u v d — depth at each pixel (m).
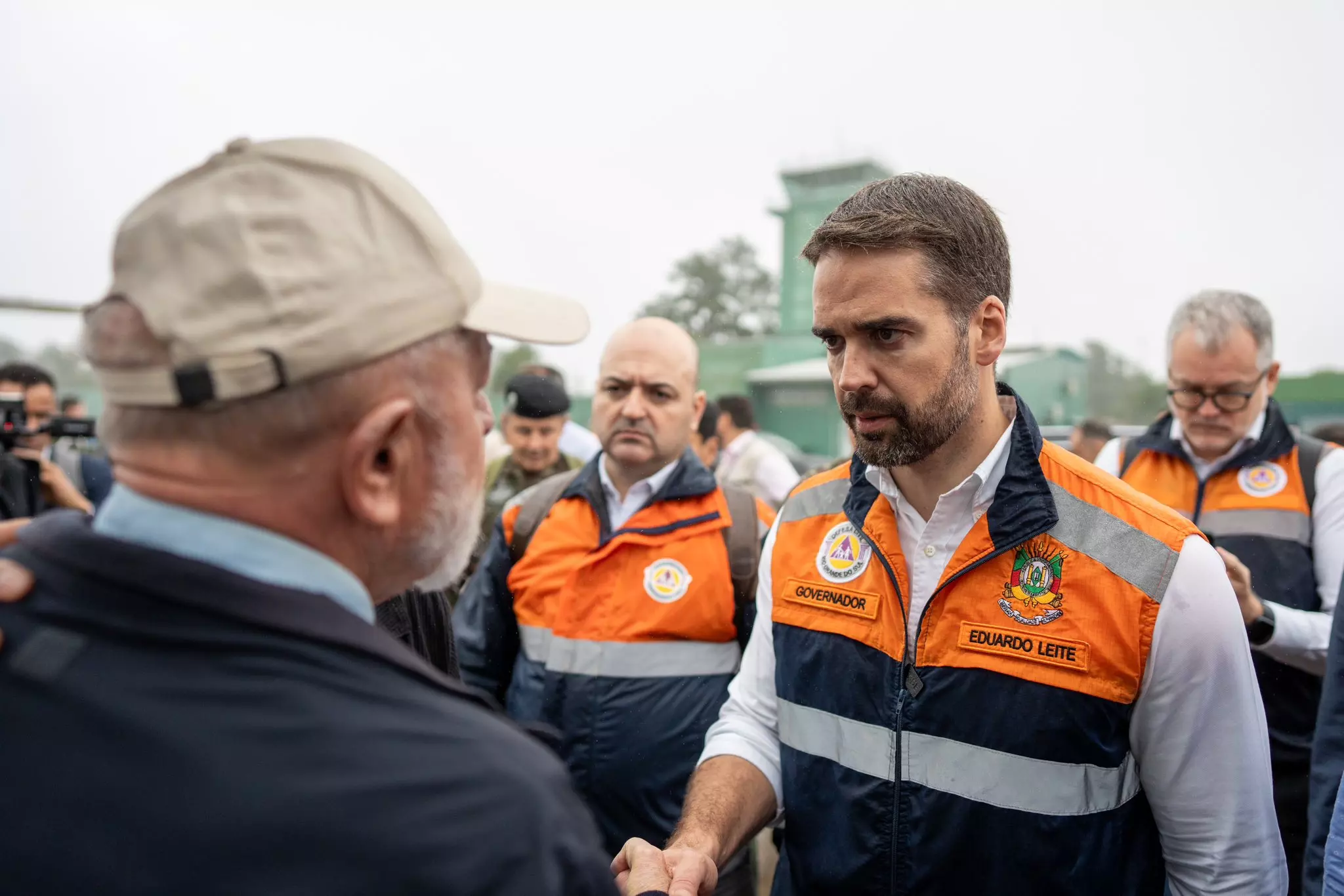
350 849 0.57
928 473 1.34
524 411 3.69
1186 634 1.19
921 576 1.36
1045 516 1.27
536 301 0.88
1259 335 2.36
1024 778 1.23
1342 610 1.49
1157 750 1.24
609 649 2.22
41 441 3.27
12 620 0.63
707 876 1.23
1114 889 1.24
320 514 0.70
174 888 0.55
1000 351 1.30
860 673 1.38
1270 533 2.37
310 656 0.64
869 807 1.33
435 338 0.72
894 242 1.20
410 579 0.81
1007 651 1.26
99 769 0.58
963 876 1.27
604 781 2.17
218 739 0.59
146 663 0.61
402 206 0.71
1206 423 2.44
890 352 1.22
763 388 18.16
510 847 0.60
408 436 0.71
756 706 1.62
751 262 45.59
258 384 0.62
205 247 0.63
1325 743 1.49
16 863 0.56
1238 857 1.21
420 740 0.62
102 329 0.65
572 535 2.36
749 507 2.37
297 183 0.66
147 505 0.67
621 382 2.36
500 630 2.46
